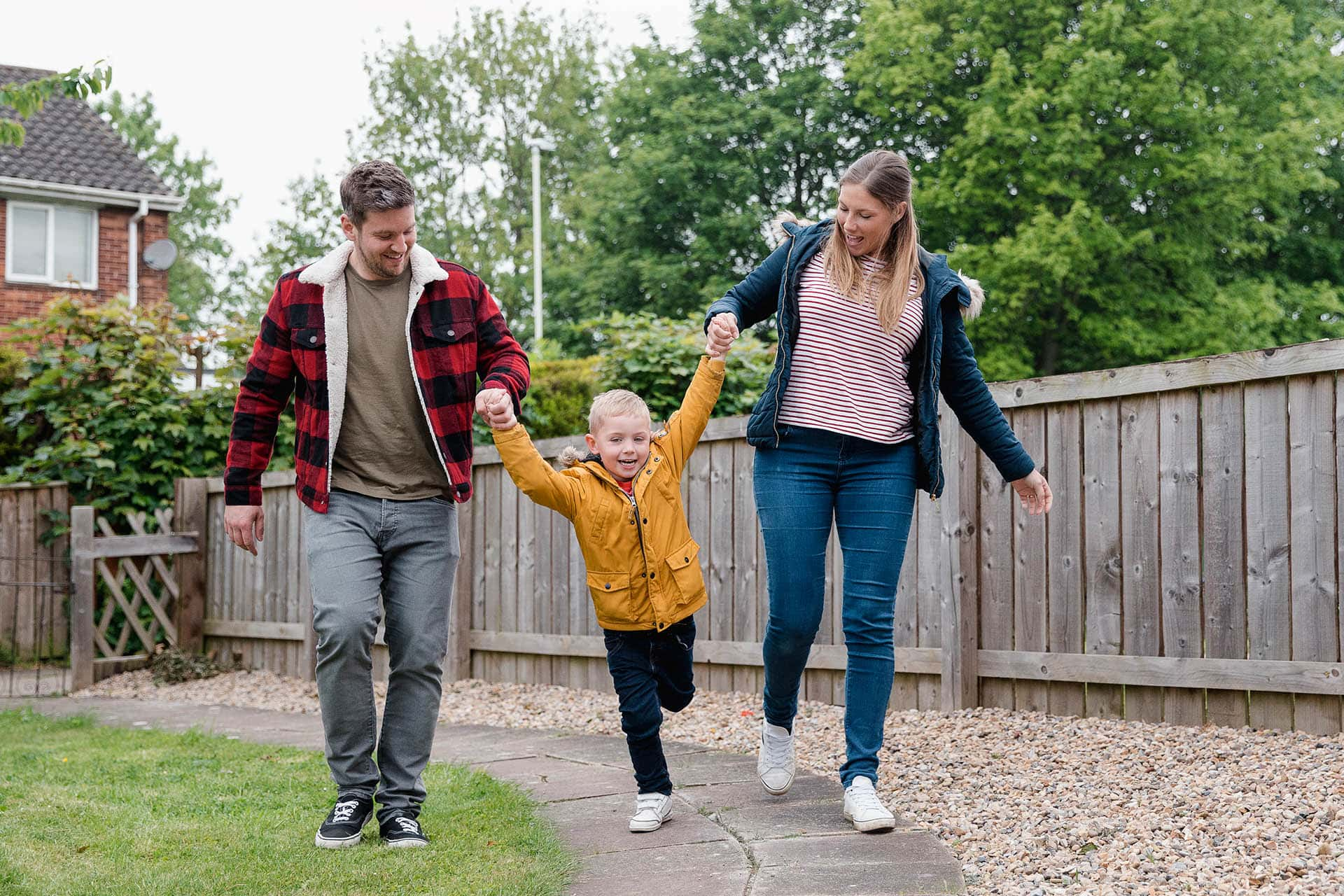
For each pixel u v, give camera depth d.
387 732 3.38
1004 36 20.59
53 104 20.75
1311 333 21.91
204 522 9.25
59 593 9.77
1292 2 22.05
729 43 24.92
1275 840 3.05
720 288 23.38
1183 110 19.16
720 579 6.33
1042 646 5.12
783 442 3.42
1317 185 19.91
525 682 7.25
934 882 2.80
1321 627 4.29
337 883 2.89
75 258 19.28
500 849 3.21
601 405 3.40
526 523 7.27
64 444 9.76
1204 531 4.63
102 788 4.27
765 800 3.72
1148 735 4.50
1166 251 20.09
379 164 3.21
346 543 3.29
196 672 8.60
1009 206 20.03
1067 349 22.12
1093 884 2.85
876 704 3.41
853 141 24.53
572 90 34.44
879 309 3.32
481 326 3.50
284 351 3.41
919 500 5.55
